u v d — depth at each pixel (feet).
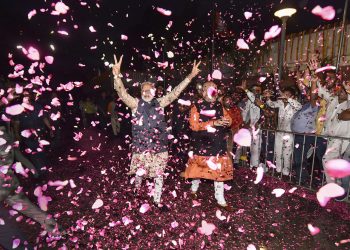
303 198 14.67
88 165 23.00
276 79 23.07
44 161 18.66
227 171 12.93
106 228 11.51
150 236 10.84
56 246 10.02
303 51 29.94
